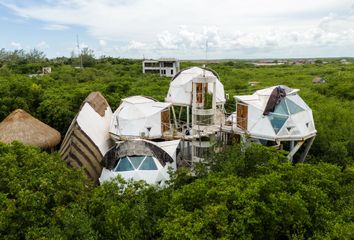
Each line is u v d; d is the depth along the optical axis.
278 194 13.51
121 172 22.41
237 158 17.91
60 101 39.34
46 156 16.86
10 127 29.22
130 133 26.97
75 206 13.10
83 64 119.62
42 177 14.35
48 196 13.61
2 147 16.89
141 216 13.40
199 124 26.34
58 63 119.56
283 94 24.98
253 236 13.10
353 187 16.36
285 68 142.25
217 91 31.47
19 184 13.62
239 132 25.83
